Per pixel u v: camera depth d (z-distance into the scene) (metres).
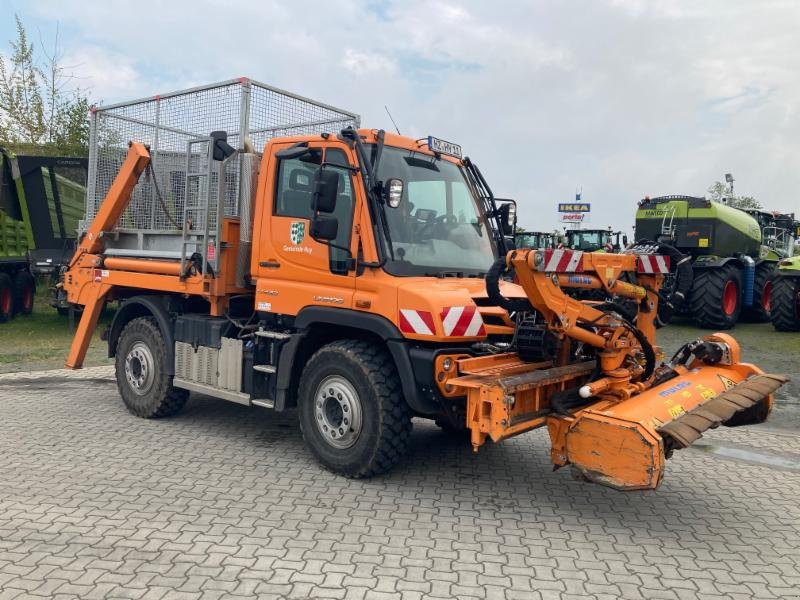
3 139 20.47
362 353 4.98
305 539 3.98
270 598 3.28
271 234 5.60
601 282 4.77
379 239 4.90
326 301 5.16
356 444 4.99
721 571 3.75
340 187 5.14
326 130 7.06
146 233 6.96
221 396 5.97
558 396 4.73
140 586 3.35
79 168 13.84
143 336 6.72
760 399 4.88
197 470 5.22
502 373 4.57
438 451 5.99
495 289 4.50
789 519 4.57
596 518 4.50
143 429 6.39
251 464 5.41
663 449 3.99
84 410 7.12
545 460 5.79
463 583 3.50
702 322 13.47
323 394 5.16
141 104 7.11
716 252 14.49
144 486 4.82
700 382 4.98
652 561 3.86
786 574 3.73
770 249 17.22
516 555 3.87
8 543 3.82
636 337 4.91
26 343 11.99
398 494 4.82
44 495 4.59
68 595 3.25
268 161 5.66
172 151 6.73
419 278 4.97
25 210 14.03
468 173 6.02
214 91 6.35
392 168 5.20
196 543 3.87
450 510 4.55
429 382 4.59
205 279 6.02
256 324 6.00
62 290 8.65
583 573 3.67
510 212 6.02
